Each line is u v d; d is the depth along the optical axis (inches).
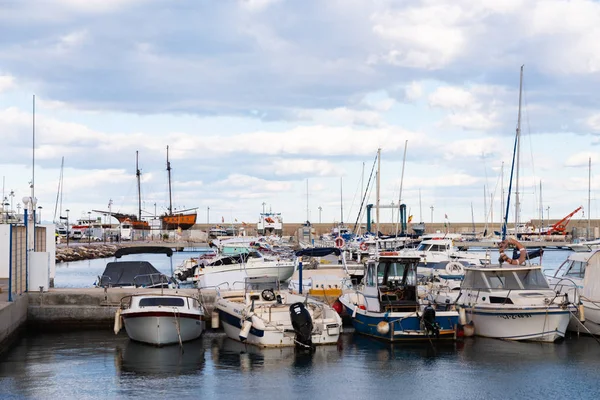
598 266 1059.3
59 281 2022.6
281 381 784.9
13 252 1088.8
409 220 3129.9
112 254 3607.3
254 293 1079.0
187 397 721.0
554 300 986.1
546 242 3799.2
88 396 724.0
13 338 1019.3
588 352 919.7
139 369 841.5
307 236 3565.5
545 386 763.4
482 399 719.7
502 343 978.7
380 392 743.1
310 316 942.4
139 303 994.7
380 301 1012.5
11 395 729.0
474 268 1048.8
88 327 1164.5
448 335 990.4
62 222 5920.3
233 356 907.4
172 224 5017.2
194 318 988.6
